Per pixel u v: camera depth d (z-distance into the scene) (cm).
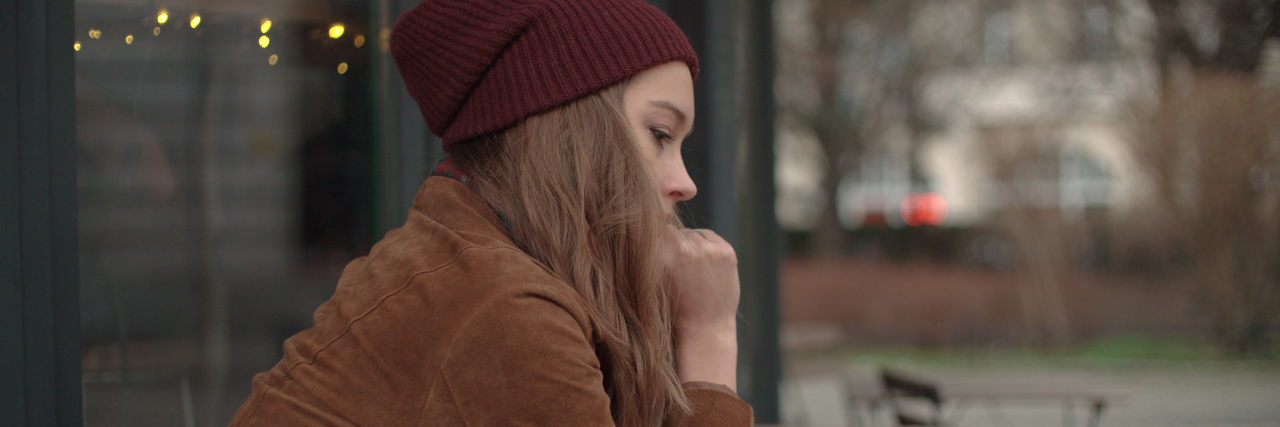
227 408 199
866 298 1057
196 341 193
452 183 95
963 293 1004
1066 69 1071
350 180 205
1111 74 978
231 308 201
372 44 201
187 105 191
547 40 92
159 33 182
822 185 1588
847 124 1502
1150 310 904
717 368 101
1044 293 944
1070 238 945
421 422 77
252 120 203
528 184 90
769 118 361
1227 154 827
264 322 206
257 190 205
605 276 90
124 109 172
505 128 94
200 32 193
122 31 170
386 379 80
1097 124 1004
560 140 91
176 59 187
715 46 313
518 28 92
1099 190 970
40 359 126
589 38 91
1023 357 869
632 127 92
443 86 98
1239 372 739
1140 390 666
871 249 1588
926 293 1017
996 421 538
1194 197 845
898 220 1758
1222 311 834
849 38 1459
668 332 97
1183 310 884
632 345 92
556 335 77
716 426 96
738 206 327
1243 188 826
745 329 342
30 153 125
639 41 92
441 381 77
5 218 123
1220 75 856
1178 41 909
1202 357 803
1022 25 1196
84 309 160
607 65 91
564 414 75
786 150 1669
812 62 1476
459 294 79
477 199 93
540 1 93
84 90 159
